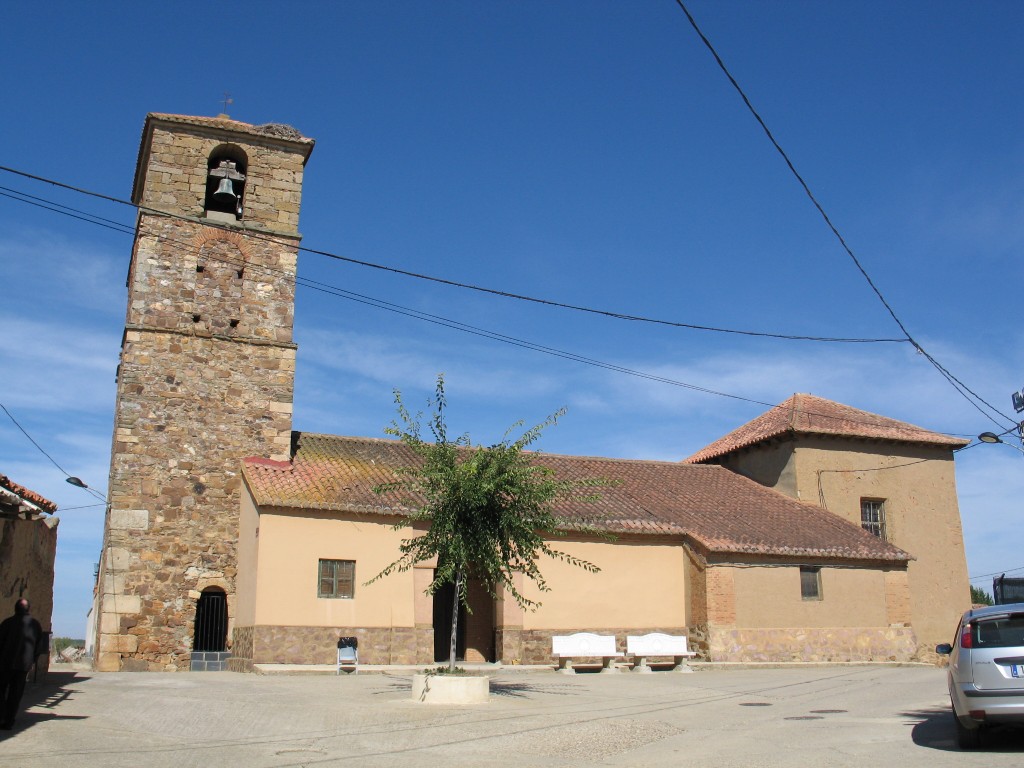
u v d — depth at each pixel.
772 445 35.50
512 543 17.73
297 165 28.92
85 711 13.70
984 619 11.27
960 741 11.21
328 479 25.73
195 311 26.81
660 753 11.45
